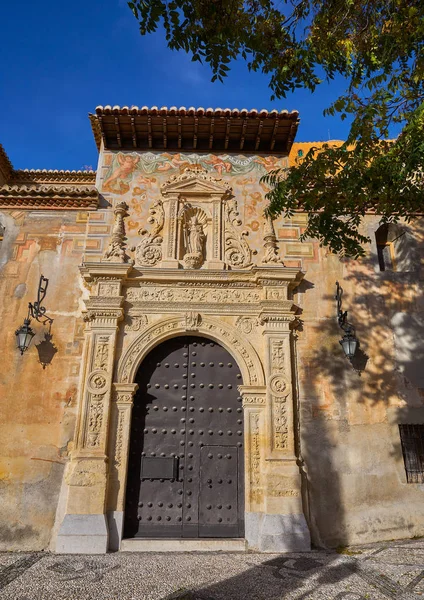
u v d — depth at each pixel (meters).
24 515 8.68
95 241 10.80
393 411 9.76
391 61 7.07
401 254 11.37
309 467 9.27
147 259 10.59
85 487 8.62
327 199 8.23
